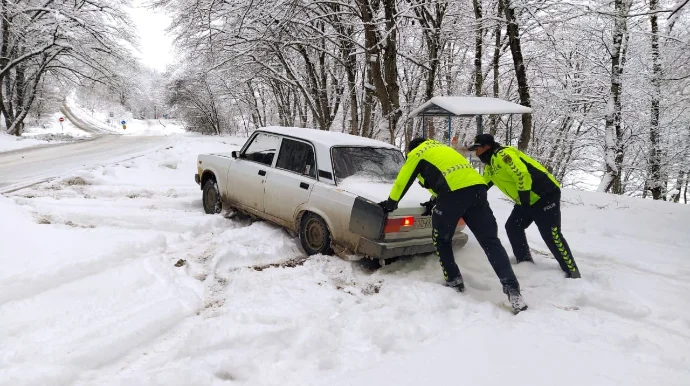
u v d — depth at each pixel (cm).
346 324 344
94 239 471
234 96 3225
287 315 345
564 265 454
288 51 1864
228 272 457
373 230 453
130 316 332
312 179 529
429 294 399
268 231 568
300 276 447
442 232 418
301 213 534
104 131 5775
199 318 352
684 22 1317
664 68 1377
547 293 423
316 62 2105
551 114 2306
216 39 1597
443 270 430
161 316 336
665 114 1808
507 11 1287
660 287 423
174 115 5331
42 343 288
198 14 1520
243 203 617
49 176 939
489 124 2225
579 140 2297
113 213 617
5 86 3069
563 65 1862
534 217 455
